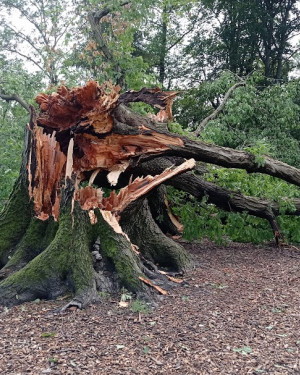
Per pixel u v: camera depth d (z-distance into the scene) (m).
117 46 11.62
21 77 10.54
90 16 11.45
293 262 6.32
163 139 5.64
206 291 4.56
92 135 5.27
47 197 4.96
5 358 3.02
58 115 5.08
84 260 4.29
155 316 3.81
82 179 5.62
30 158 4.93
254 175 7.89
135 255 4.62
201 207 7.30
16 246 4.82
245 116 11.70
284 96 12.03
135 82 11.13
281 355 3.16
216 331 3.53
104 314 3.82
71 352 3.11
